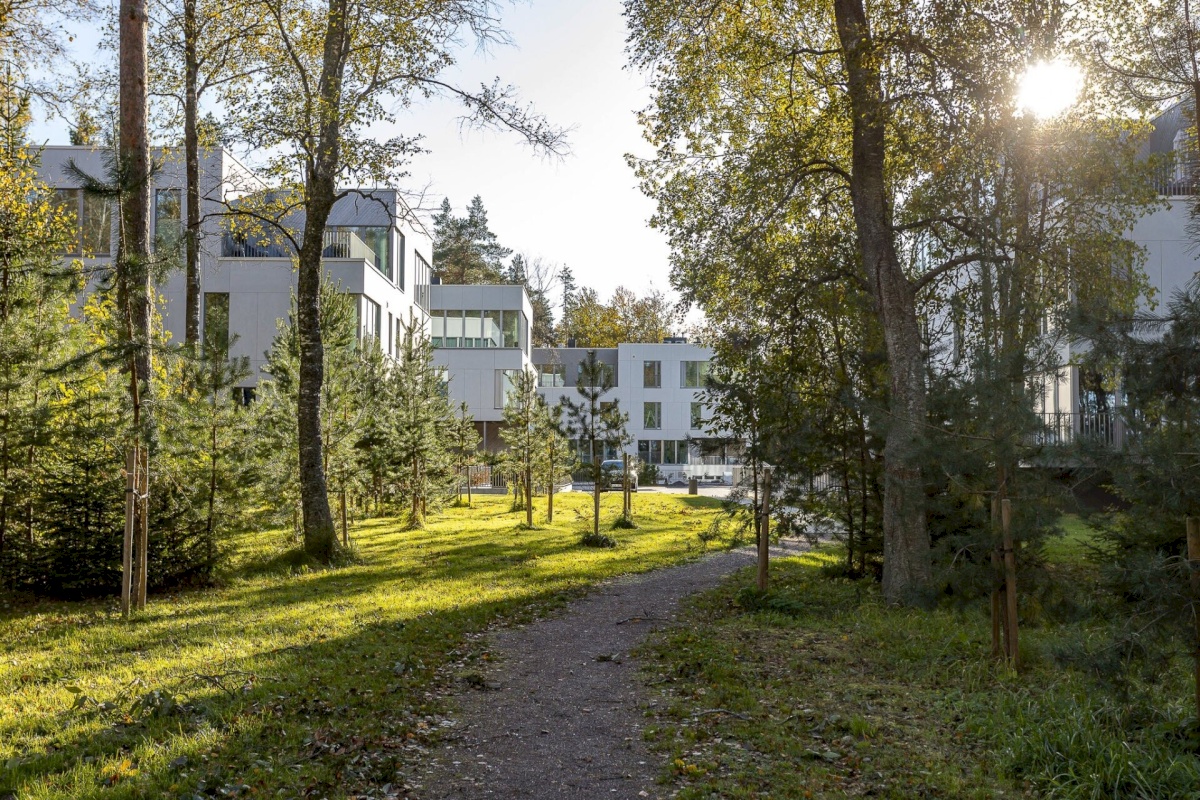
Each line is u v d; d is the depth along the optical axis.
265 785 5.06
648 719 6.67
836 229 14.97
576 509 29.73
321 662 8.05
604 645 9.51
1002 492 8.11
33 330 12.66
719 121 14.69
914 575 11.60
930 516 11.62
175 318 30.48
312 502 15.95
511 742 6.13
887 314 12.28
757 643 9.41
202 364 13.45
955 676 7.89
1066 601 7.95
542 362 62.00
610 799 5.09
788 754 5.77
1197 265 20.50
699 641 9.43
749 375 13.33
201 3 18.92
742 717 6.62
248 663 7.92
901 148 13.38
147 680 7.40
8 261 13.13
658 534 22.78
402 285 39.34
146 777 5.08
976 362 8.20
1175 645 5.68
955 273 14.25
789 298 13.54
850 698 7.13
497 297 49.84
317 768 5.32
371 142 15.41
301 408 16.08
